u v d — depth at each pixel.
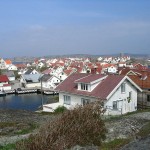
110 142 18.75
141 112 32.88
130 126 22.89
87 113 18.58
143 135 20.42
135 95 39.00
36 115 34.91
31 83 94.31
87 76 41.16
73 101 40.00
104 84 37.38
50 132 15.82
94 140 17.89
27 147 15.28
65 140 16.20
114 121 25.25
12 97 77.88
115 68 118.81
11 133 23.48
